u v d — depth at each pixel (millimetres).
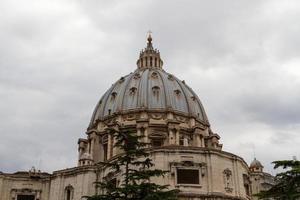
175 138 84688
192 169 63250
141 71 108688
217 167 64500
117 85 104500
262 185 83312
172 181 61562
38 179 78938
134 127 86812
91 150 89375
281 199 31844
